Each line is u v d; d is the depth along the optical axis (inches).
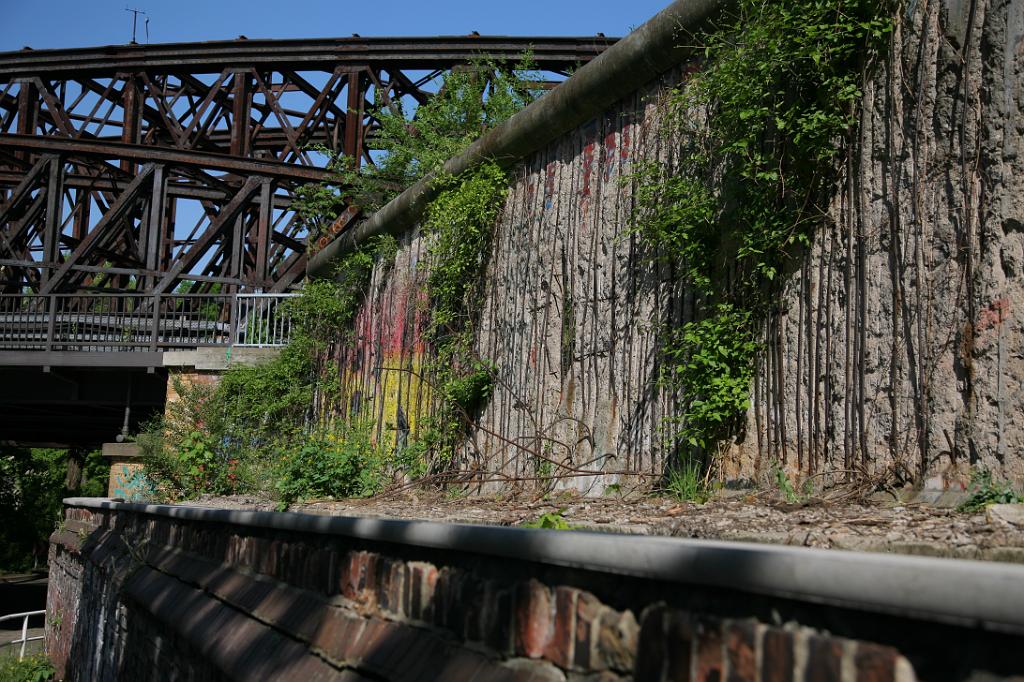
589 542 71.9
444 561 100.0
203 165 783.1
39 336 749.9
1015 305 193.5
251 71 820.6
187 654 188.7
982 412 196.9
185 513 225.6
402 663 100.5
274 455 589.9
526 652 82.3
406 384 498.0
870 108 235.8
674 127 306.8
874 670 50.7
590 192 353.7
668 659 65.6
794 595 53.4
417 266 501.0
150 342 725.9
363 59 794.2
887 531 162.7
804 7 253.6
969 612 43.7
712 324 271.7
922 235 216.4
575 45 744.3
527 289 387.5
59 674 462.6
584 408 338.0
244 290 892.0
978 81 206.8
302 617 134.3
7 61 856.3
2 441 1243.2
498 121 650.8
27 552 1620.3
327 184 750.5
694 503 246.7
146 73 845.8
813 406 242.4
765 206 262.2
